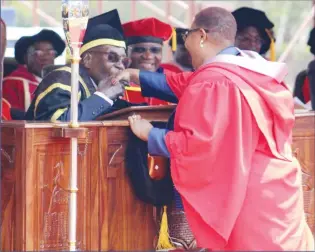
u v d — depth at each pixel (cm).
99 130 1502
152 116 1570
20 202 1445
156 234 1562
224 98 1434
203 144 1420
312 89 2014
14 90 2033
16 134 1445
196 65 1534
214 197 1430
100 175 1508
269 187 1440
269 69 1480
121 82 1603
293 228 1450
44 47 2036
